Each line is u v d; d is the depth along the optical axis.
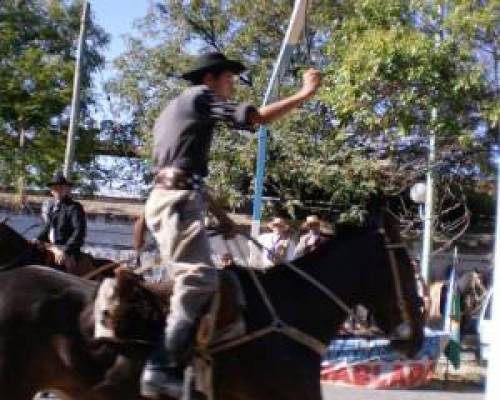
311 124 27.02
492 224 29.06
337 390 14.36
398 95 16.02
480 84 15.56
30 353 6.45
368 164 24.06
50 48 34.00
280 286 6.88
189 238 6.34
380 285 7.12
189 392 6.34
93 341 6.45
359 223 7.36
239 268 6.91
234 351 6.59
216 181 28.16
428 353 15.24
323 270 7.01
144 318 6.48
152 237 7.34
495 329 6.26
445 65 15.69
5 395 6.39
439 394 14.56
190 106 6.41
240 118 6.29
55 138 32.62
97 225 34.78
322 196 28.77
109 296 6.42
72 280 6.78
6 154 32.28
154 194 6.44
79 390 6.55
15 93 31.78
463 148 17.78
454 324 16.17
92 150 33.53
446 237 25.89
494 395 6.21
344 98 16.14
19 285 6.57
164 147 6.44
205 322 6.41
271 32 32.03
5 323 6.42
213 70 6.65
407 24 16.39
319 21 26.00
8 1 33.03
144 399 6.48
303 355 6.75
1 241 10.80
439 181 22.06
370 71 15.71
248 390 6.62
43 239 12.07
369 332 7.17
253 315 6.67
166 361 6.35
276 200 28.09
